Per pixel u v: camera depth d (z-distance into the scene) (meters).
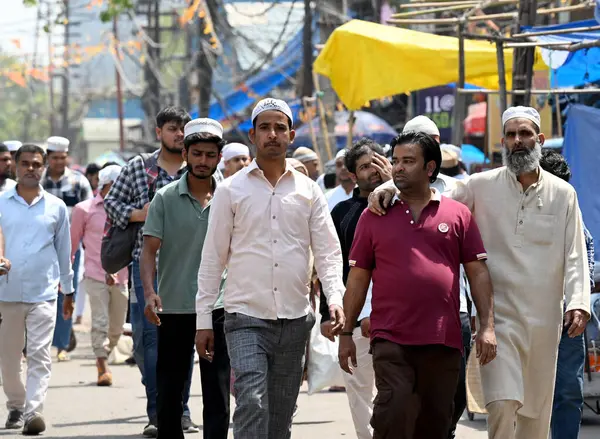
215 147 13.54
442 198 10.95
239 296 11.48
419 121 13.39
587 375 16.11
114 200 15.32
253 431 11.02
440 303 10.63
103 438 15.65
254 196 11.50
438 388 10.69
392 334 10.66
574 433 12.79
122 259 15.35
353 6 39.88
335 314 11.25
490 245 11.62
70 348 25.52
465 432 15.79
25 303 16.33
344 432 16.00
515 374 11.30
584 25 21.14
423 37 21.88
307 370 16.80
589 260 13.71
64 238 16.86
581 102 25.17
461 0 24.66
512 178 11.58
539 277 11.45
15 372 16.56
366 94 21.48
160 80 55.34
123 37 78.12
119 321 22.58
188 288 13.59
